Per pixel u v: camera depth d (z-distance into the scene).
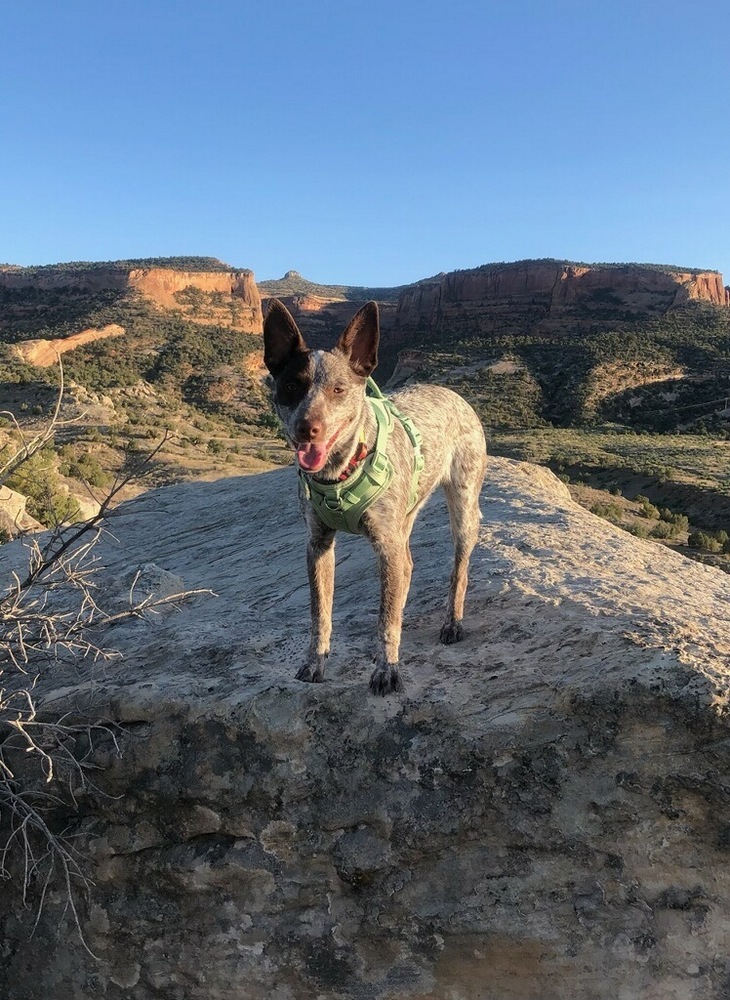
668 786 1.13
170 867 1.33
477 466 1.61
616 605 1.45
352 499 1.25
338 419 1.19
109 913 1.37
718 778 1.11
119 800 1.38
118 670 1.59
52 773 1.27
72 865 1.38
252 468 16.92
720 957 1.12
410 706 1.27
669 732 1.13
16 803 1.36
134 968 1.37
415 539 2.18
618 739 1.15
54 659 1.57
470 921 1.20
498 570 1.73
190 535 3.06
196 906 1.32
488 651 1.39
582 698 1.17
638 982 1.14
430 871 1.22
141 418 20.95
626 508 14.69
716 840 1.12
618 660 1.21
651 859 1.15
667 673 1.15
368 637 1.55
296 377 1.21
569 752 1.17
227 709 1.32
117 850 1.38
